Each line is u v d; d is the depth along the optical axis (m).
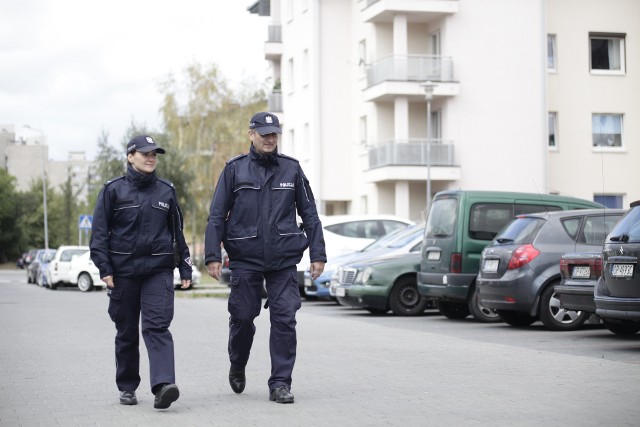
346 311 25.41
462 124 49.69
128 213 9.87
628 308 13.74
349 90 57.50
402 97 50.12
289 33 62.84
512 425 8.38
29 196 132.62
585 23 52.25
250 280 10.12
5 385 11.62
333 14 57.41
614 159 52.56
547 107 50.72
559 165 51.81
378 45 52.81
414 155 49.09
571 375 11.71
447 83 49.28
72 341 17.56
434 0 49.28
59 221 132.75
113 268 9.90
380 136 52.66
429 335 17.70
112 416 9.27
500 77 50.06
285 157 10.39
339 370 12.54
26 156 188.00
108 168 66.50
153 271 9.88
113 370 13.08
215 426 8.59
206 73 69.50
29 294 40.44
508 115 50.12
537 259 18.12
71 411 9.62
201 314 25.30
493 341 16.45
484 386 10.88
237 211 10.13
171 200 10.02
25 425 8.84
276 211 10.15
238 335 10.32
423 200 51.28
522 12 50.25
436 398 10.05
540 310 18.16
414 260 23.17
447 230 20.83
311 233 10.34
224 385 11.37
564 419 8.64
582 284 15.83
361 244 30.08
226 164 10.26
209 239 10.10
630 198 52.72
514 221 19.03
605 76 52.50
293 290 10.19
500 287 18.38
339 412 9.25
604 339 16.48
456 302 22.06
